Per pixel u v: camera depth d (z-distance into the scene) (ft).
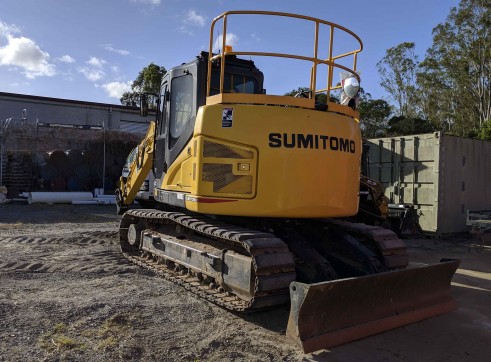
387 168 40.96
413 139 38.78
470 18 104.12
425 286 16.93
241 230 16.10
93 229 36.99
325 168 16.29
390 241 18.26
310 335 13.52
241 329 14.94
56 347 12.73
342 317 14.29
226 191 16.02
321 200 16.19
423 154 38.04
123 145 66.13
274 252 14.78
